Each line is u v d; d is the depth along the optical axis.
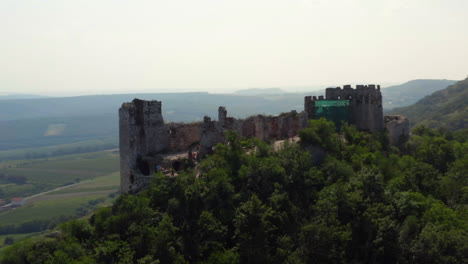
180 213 56.06
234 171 63.50
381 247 55.31
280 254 50.53
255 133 84.56
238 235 52.22
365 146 86.31
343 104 101.88
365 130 101.50
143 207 55.12
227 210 56.50
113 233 53.12
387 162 78.88
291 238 54.38
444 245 52.44
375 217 58.16
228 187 58.31
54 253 50.03
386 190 66.88
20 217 166.75
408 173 74.69
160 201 58.09
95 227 55.81
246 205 52.50
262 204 58.16
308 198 63.44
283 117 89.00
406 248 55.75
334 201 59.72
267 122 85.31
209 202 57.38
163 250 49.25
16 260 51.03
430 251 52.53
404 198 63.47
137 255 50.06
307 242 52.19
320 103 102.00
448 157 89.81
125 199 56.50
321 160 77.81
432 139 101.94
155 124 73.06
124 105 65.75
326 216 56.06
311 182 65.94
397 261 55.62
